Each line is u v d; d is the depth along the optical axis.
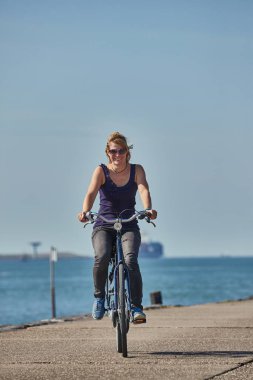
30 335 26.02
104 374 17.53
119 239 20.39
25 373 17.78
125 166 20.94
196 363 19.05
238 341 23.55
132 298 20.47
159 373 17.61
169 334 25.72
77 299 132.12
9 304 118.19
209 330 27.00
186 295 134.38
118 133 20.94
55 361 19.61
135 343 23.11
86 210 20.66
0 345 23.19
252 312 35.94
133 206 21.14
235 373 17.64
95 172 20.91
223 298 122.81
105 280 20.80
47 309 103.50
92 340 24.23
